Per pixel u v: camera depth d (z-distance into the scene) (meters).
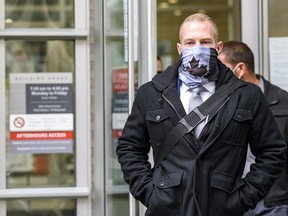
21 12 6.69
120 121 6.36
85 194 6.64
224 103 3.80
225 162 3.75
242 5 7.07
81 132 6.66
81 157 6.67
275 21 6.91
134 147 4.05
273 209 5.02
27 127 6.62
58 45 6.71
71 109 6.66
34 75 6.65
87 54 6.66
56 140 6.66
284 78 6.89
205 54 3.80
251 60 5.20
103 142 6.66
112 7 6.46
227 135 3.75
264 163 3.87
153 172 4.02
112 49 6.46
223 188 3.71
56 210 6.73
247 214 4.96
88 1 6.64
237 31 7.57
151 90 3.96
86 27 6.67
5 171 6.59
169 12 8.43
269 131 3.89
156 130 3.88
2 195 6.55
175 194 3.74
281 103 5.08
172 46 8.45
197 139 3.76
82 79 6.67
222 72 3.92
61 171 6.69
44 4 6.71
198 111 3.79
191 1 8.34
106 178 6.64
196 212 3.68
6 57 6.64
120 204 6.48
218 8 8.20
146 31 6.18
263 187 3.84
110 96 6.54
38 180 6.68
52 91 6.66
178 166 3.76
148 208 3.86
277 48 6.90
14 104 6.61
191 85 3.86
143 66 6.20
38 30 6.66
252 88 3.91
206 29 3.86
